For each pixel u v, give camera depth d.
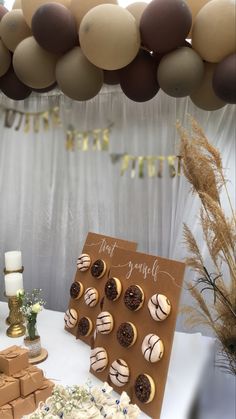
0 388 1.12
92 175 2.12
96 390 1.10
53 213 2.24
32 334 1.47
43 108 2.21
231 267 1.39
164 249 1.97
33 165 2.27
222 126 1.78
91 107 2.08
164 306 1.18
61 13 1.50
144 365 1.22
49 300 2.31
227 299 1.40
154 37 1.42
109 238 1.64
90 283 1.65
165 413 1.17
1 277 2.43
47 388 1.20
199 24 1.41
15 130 2.28
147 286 1.29
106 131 2.06
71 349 1.55
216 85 1.43
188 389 1.28
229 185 1.77
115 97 2.01
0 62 1.73
